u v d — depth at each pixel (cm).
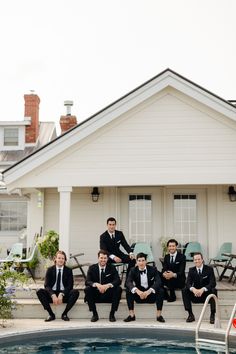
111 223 1021
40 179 1100
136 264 938
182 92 1084
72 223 1280
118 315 929
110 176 1093
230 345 704
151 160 1091
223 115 1083
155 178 1085
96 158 1099
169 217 1267
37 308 935
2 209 1836
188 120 1095
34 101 2200
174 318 915
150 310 916
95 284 890
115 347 707
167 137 1094
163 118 1099
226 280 1158
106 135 1105
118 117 1102
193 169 1081
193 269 900
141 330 801
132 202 1286
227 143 1083
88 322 879
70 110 1709
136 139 1098
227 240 1237
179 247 1262
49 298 909
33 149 2150
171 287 942
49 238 1129
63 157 1102
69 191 1094
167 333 787
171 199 1273
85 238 1273
